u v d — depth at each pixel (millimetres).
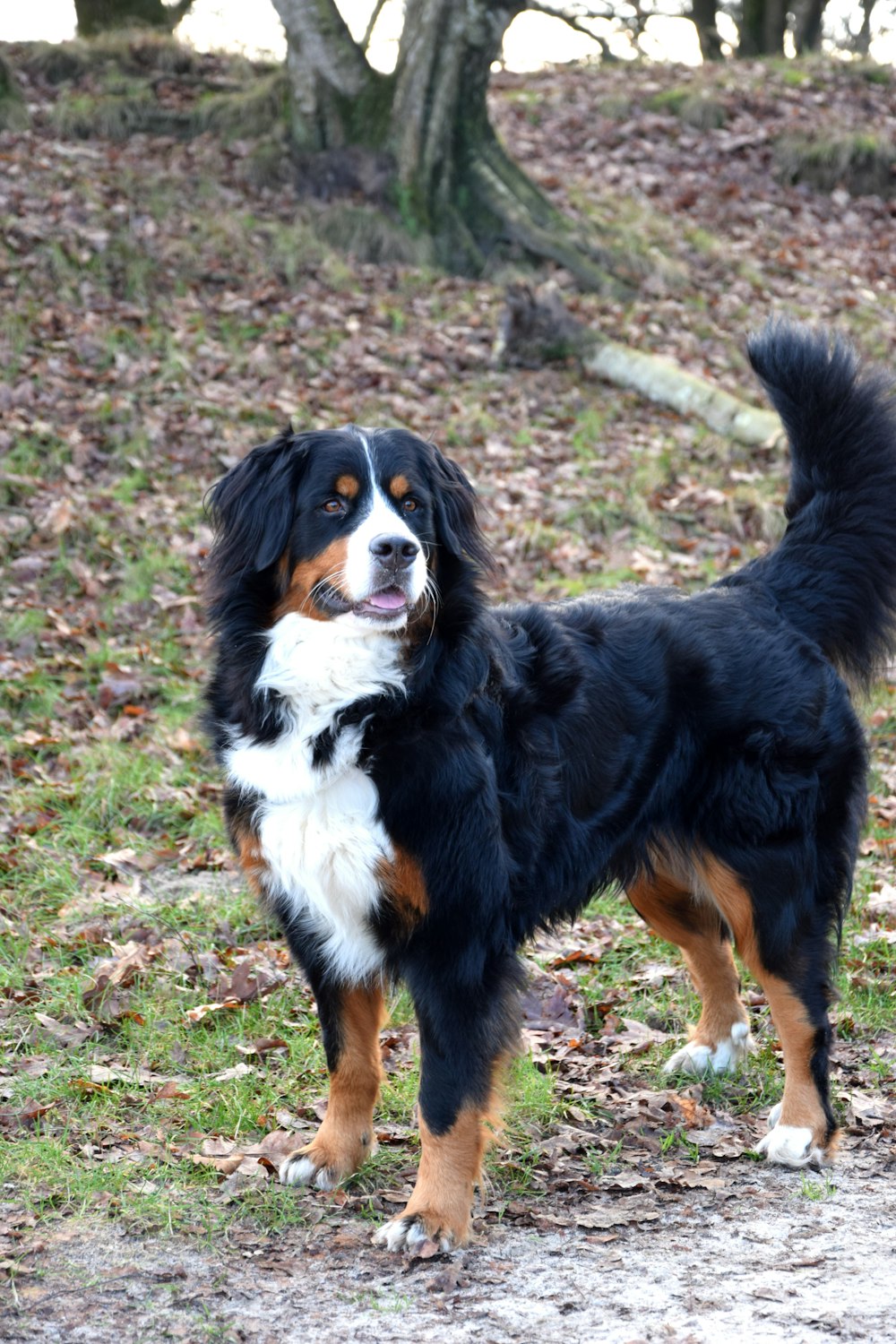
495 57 11883
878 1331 2648
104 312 9586
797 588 4117
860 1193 3359
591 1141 3611
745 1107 3910
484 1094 3150
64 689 6562
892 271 12914
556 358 10391
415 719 3229
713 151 14367
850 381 4117
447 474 3570
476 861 3193
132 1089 3795
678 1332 2654
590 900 3826
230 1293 2863
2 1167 3311
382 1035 4223
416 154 11773
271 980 4438
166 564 7543
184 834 5633
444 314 10680
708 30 22797
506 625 3676
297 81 11945
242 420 8898
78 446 8281
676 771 3809
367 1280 2926
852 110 15562
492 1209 3283
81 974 4422
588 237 12039
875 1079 4012
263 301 10266
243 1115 3637
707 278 12070
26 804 5656
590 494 8680
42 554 7480
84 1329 2717
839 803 3912
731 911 3814
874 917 5078
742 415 9562
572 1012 4391
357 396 9359
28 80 12820
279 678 3293
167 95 12867
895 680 7133
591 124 14836
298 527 3322
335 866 3221
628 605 3883
